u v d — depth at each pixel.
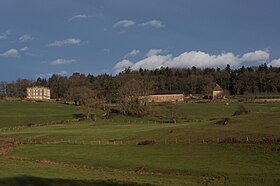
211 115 178.50
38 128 144.75
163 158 69.12
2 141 106.06
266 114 110.12
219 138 80.50
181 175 56.00
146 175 55.00
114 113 188.38
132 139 96.44
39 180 44.19
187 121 157.62
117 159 70.75
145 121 164.62
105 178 49.28
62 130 131.88
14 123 163.88
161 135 96.12
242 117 110.19
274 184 47.38
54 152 82.25
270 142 72.38
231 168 58.78
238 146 72.31
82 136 110.12
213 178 52.72
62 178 47.19
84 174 52.97
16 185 40.28
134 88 188.50
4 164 62.56
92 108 199.50
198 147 75.44
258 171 55.94
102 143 93.06
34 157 77.69
